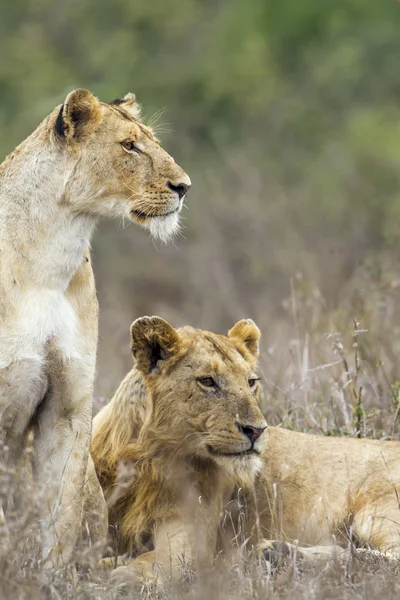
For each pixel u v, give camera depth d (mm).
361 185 30656
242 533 10164
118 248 29562
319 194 30609
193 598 8375
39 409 9852
